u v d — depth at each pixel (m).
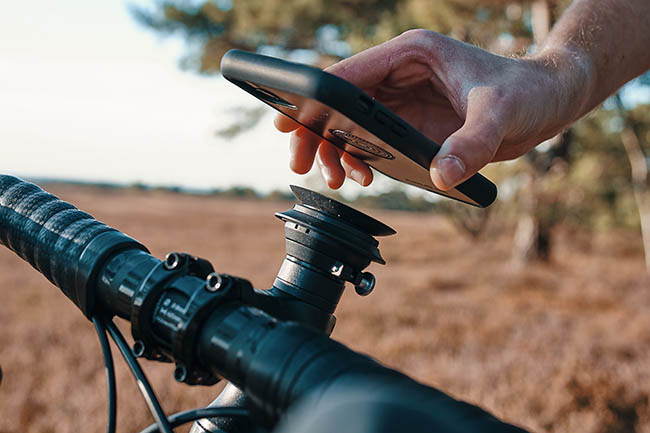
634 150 14.32
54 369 4.48
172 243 19.14
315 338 0.37
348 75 0.73
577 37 0.79
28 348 5.09
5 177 0.62
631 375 4.37
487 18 8.83
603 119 12.95
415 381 0.32
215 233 24.64
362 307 7.12
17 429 3.39
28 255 0.57
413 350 5.34
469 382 4.26
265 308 0.54
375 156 0.61
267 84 0.46
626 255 20.27
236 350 0.39
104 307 0.52
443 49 0.72
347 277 0.57
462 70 0.70
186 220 31.25
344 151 0.69
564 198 13.31
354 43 9.89
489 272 12.38
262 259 15.44
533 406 3.84
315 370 0.34
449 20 8.62
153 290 0.46
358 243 0.57
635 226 16.81
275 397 0.36
